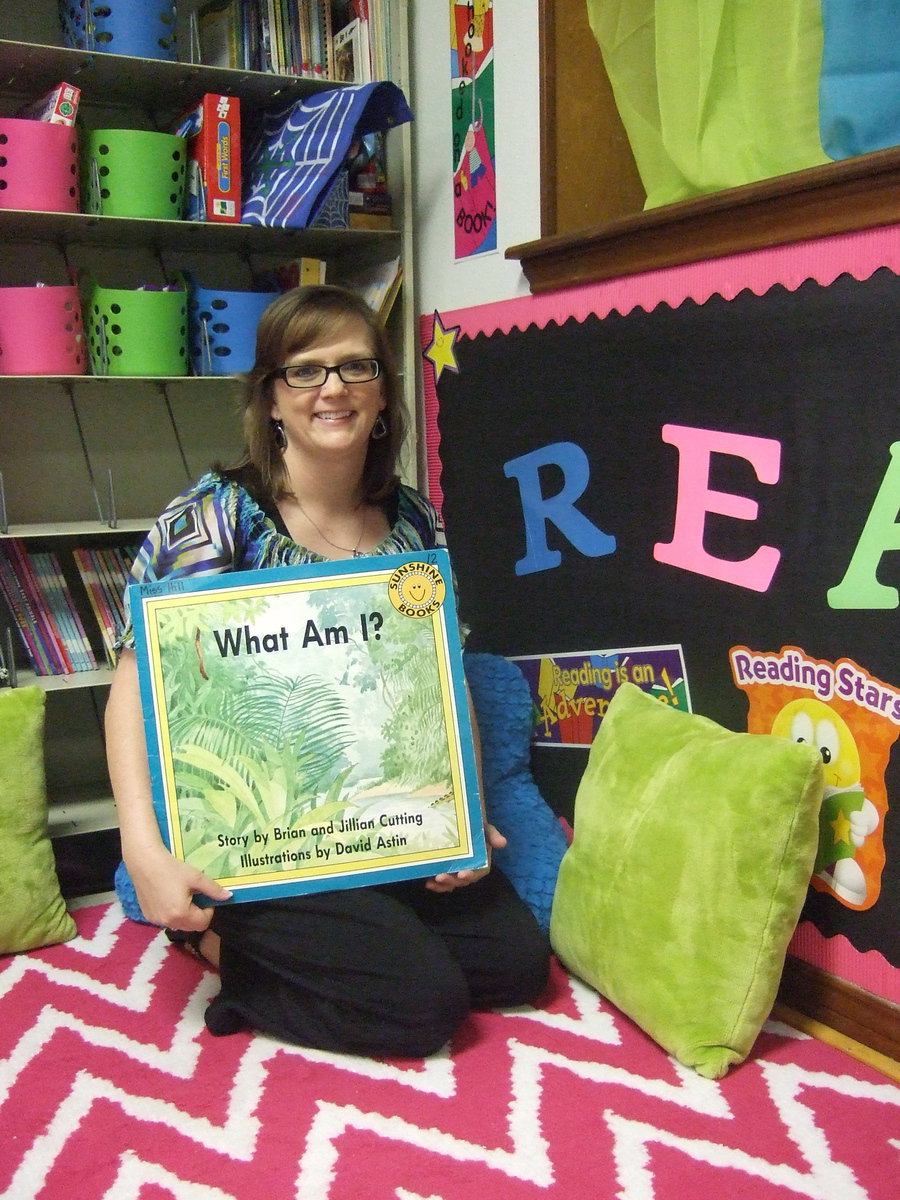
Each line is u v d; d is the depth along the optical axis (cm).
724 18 148
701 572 164
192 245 234
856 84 134
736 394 155
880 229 133
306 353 147
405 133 227
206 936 164
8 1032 153
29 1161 125
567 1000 161
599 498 182
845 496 141
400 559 149
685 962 142
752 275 150
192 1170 123
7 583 216
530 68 192
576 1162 123
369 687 148
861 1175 119
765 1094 135
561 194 189
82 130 205
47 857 183
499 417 205
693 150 157
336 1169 122
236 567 156
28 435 232
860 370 138
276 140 217
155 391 242
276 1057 146
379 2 218
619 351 175
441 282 226
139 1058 146
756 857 138
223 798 145
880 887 142
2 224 204
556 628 195
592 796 165
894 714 138
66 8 209
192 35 215
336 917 146
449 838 149
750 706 159
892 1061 141
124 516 243
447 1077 140
